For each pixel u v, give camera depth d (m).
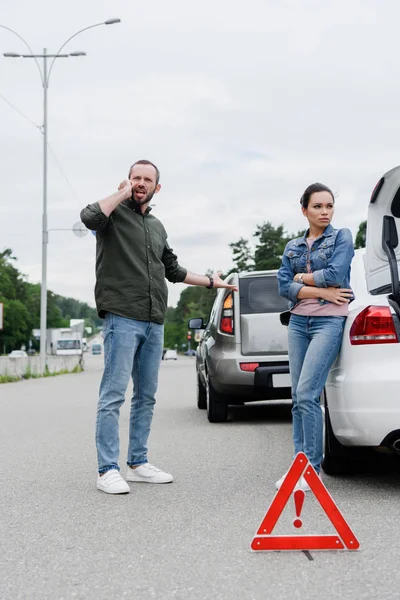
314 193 5.89
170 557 4.10
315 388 5.72
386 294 5.78
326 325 5.74
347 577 3.69
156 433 9.62
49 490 6.03
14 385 23.55
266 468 6.84
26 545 4.40
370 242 6.35
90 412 12.88
